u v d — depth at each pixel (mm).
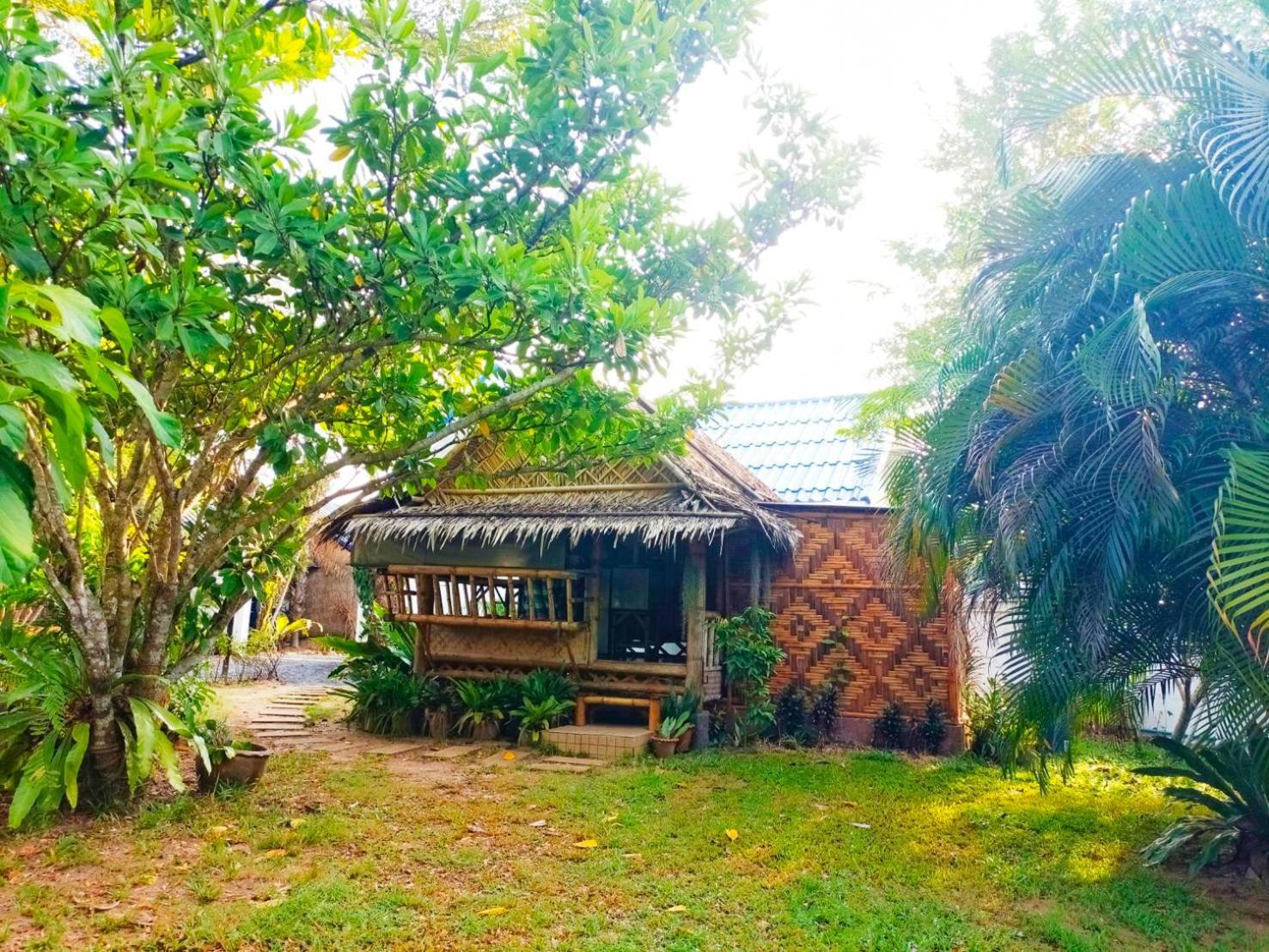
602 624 10609
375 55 4637
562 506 10094
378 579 11172
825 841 5711
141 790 6219
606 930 4125
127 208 3707
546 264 4688
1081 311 5145
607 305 4941
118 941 3850
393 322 4902
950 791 7273
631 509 9602
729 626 9758
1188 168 4980
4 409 2441
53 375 2643
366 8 4512
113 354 4910
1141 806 6805
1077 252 5301
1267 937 4281
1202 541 4746
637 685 9680
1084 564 5113
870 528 10062
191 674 7414
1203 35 4875
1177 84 4879
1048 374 5082
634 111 5027
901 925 4285
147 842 5234
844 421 12500
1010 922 4402
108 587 6098
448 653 10398
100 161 3547
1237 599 3957
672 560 11039
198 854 5078
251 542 6891
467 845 5441
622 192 6449
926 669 9586
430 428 6480
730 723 10016
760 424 13641
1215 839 5211
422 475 6652
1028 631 5363
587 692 9898
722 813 6391
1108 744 9094
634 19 4785
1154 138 5266
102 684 5785
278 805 6215
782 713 9875
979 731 8906
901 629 9758
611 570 10852
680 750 9039
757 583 10344
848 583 10062
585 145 5184
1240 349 4977
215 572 6770
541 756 8711
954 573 6828
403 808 6340
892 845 5668
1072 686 5172
